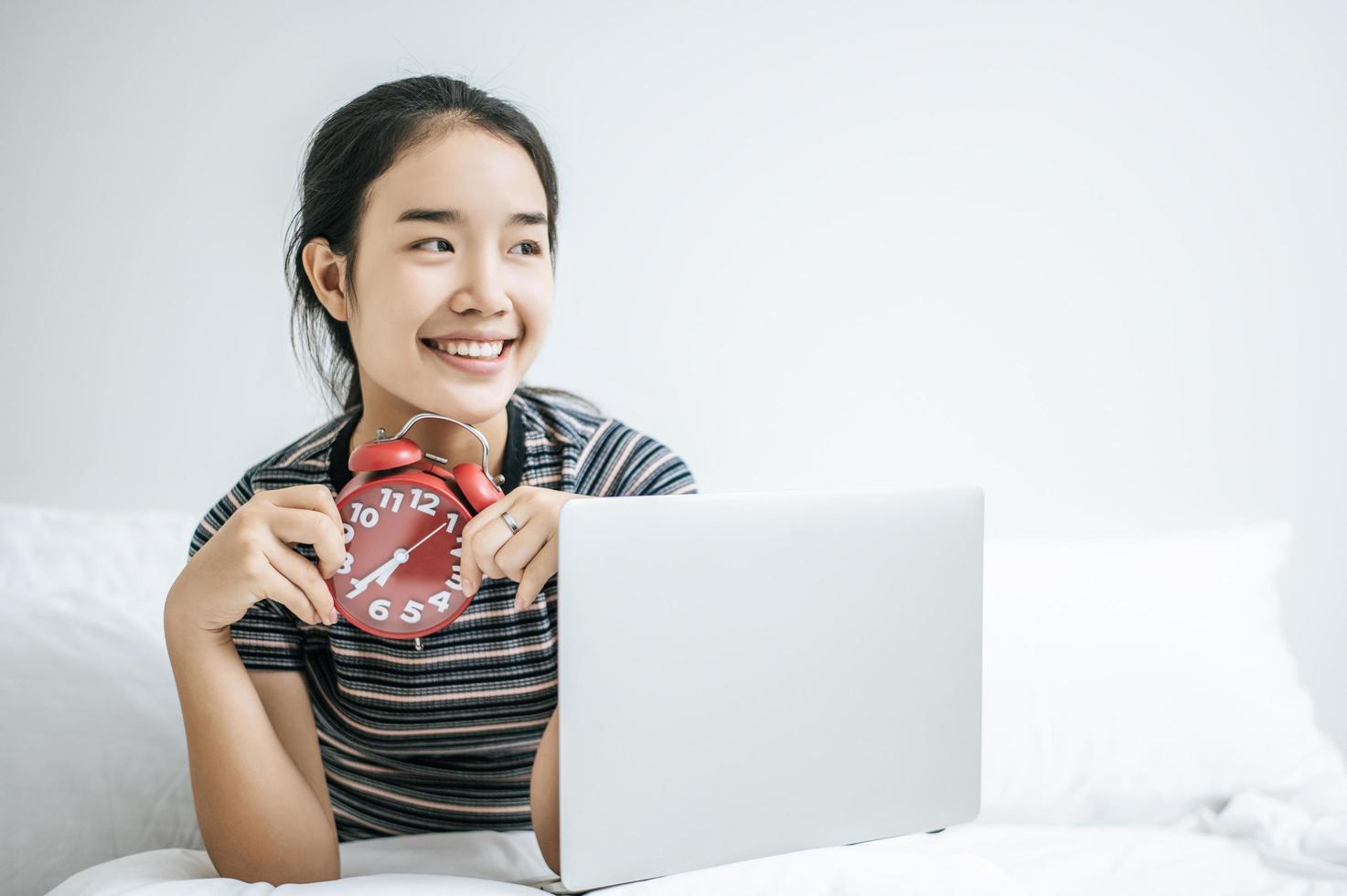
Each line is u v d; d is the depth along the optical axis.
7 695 1.07
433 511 0.74
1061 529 1.77
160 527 1.37
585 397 1.65
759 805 0.73
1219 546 1.46
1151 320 1.76
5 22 1.42
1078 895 0.88
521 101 1.60
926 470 1.74
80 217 1.46
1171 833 1.06
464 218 0.80
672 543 0.69
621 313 1.65
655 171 1.64
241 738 0.81
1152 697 1.25
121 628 1.18
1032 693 1.25
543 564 0.72
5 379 1.46
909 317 1.72
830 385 1.71
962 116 1.71
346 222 0.85
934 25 1.69
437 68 1.55
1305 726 1.26
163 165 1.47
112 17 1.44
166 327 1.49
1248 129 1.75
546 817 0.84
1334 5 1.74
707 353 1.68
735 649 0.71
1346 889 0.89
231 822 0.81
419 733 0.95
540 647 0.94
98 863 1.00
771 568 0.72
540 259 0.86
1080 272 1.75
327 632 0.93
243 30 1.48
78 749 1.05
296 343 1.28
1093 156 1.73
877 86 1.69
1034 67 1.72
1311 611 1.80
